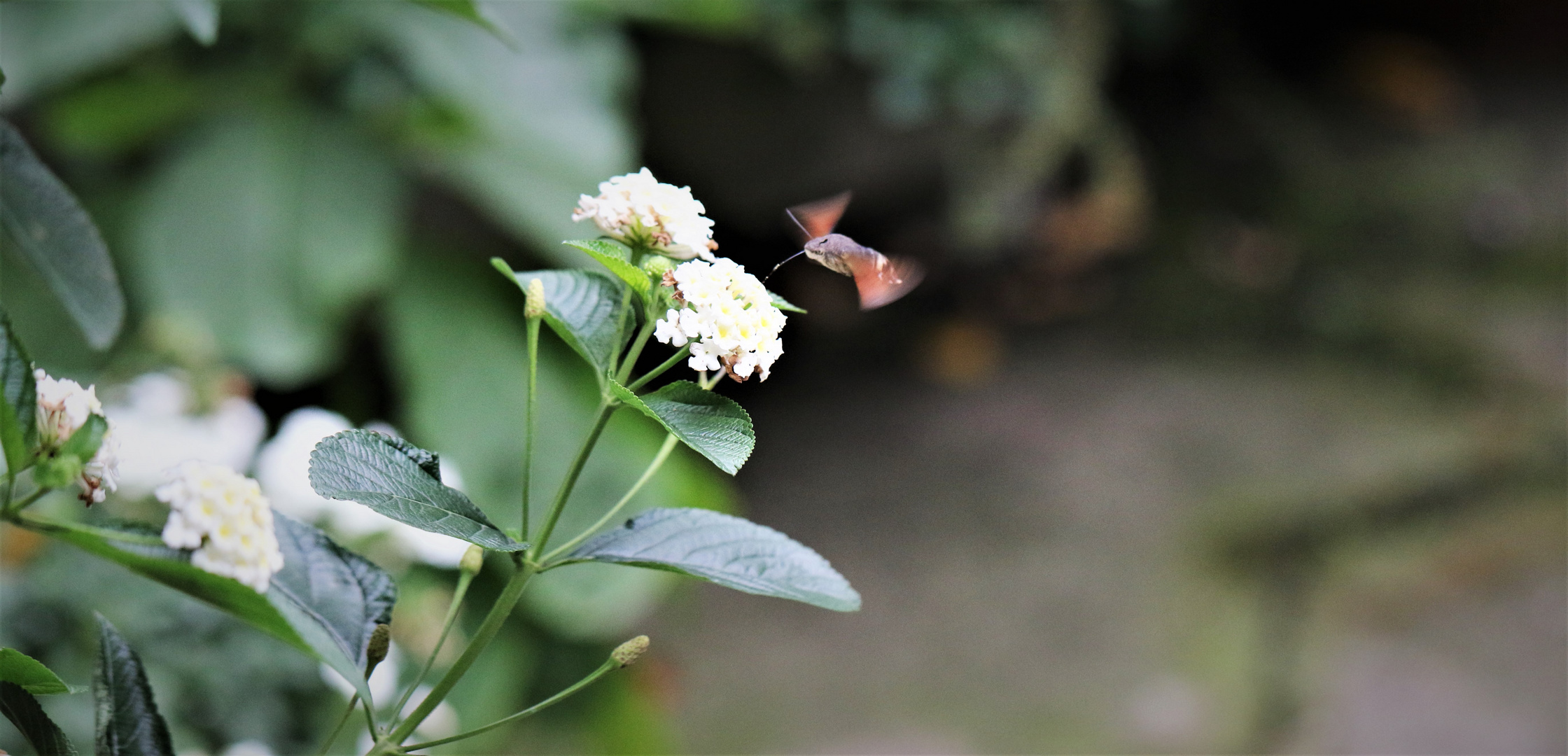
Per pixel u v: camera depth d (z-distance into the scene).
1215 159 4.66
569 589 2.14
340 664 1.03
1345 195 4.55
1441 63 5.22
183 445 1.70
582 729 2.29
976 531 3.46
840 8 3.07
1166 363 4.04
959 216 3.52
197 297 2.15
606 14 2.44
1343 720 2.94
